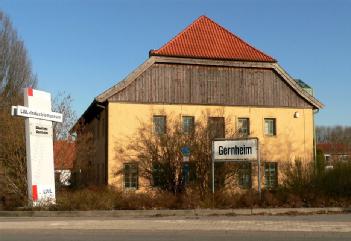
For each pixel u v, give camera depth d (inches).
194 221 611.8
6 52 1600.6
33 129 784.9
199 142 1026.7
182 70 1285.7
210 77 1302.9
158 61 1259.8
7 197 854.5
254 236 492.1
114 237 490.6
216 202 792.3
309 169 904.9
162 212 732.7
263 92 1336.1
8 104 1294.3
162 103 1255.5
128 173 1204.5
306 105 1360.7
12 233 528.4
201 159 1001.5
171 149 1053.8
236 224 574.2
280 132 1331.2
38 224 589.9
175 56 1269.7
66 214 724.7
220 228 539.5
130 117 1228.5
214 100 1295.5
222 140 839.7
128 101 1232.8
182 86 1278.3
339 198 840.3
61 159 1058.7
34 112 784.9
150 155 1112.8
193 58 1284.4
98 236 499.8
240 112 1310.3
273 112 1332.4
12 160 906.1
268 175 1294.3
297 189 861.2
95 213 725.3
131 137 1220.5
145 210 743.1
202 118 1264.8
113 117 1218.0
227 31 1405.0
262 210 741.3
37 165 785.6
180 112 1264.8
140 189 1144.2
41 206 759.7
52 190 804.6
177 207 775.7
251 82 1331.2
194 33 1366.9
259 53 1352.1
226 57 1305.4
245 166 1053.2
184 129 1146.7
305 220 630.5
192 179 1002.1
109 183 1178.0
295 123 1346.0
